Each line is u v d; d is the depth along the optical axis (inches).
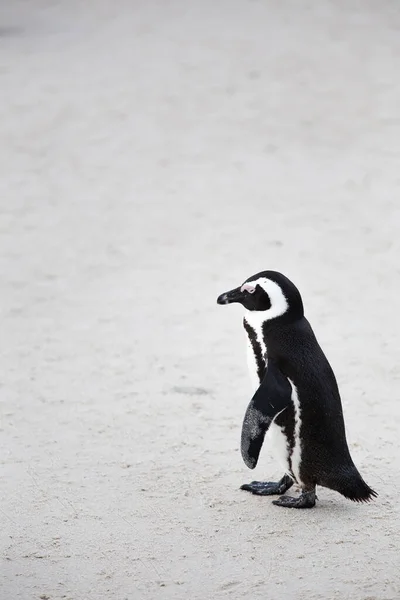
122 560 815.1
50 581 780.6
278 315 879.7
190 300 1652.3
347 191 2257.6
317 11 4404.5
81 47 3843.5
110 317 1579.7
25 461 1037.8
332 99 3024.1
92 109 3011.8
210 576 784.9
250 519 889.5
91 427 1139.3
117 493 952.9
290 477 931.3
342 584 766.5
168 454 1054.4
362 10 4379.9
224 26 4151.1
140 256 1893.5
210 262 1840.6
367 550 823.1
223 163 2506.2
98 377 1318.9
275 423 878.4
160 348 1435.8
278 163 2486.5
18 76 3417.8
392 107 2910.9
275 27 4089.6
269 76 3312.0
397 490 949.2
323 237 1963.6
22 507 922.1
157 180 2391.7
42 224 2106.3
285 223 2059.5
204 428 1131.3
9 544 846.5
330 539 844.6
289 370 867.4
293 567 796.6
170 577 784.9
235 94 3117.6
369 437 1087.0
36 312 1614.2
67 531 870.4
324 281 1712.6
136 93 3159.5
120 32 4109.3
